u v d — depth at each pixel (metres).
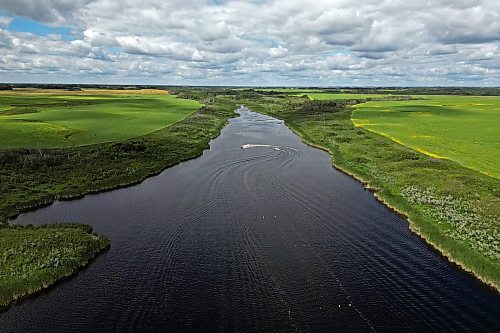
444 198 37.94
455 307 22.47
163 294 23.69
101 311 22.17
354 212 36.66
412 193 40.09
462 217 33.25
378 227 33.31
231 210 36.94
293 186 44.50
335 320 21.33
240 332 20.38
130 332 20.39
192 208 37.53
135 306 22.56
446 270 26.44
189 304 22.70
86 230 32.22
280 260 27.59
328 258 27.92
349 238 31.12
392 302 22.89
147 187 44.47
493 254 27.17
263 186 44.41
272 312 21.97
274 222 34.16
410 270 26.39
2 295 23.09
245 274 25.83
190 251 28.97
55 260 26.70
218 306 22.50
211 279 25.27
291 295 23.53
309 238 31.08
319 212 36.56
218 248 29.38
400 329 20.64
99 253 28.88
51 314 21.94
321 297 23.34
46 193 40.94
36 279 24.62
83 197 41.22
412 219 33.97
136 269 26.59
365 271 26.23
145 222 34.28
